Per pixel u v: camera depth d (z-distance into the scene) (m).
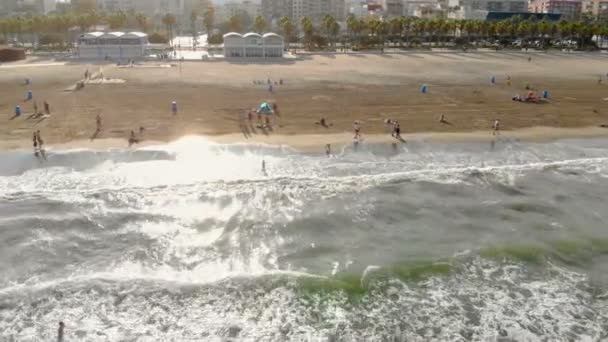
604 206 38.78
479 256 31.27
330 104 68.25
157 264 29.61
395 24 152.50
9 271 28.50
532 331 24.86
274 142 50.69
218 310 25.83
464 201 38.94
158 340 23.70
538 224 35.66
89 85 79.56
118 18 161.25
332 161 46.41
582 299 27.41
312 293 27.22
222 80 86.12
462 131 56.78
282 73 96.00
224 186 40.03
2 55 110.81
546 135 56.47
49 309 25.44
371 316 25.75
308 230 33.97
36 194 37.66
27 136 50.75
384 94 76.25
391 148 50.53
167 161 45.12
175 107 61.47
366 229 34.38
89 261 29.70
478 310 26.34
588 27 151.75
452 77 94.69
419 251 31.80
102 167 43.41
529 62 121.44
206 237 32.75
